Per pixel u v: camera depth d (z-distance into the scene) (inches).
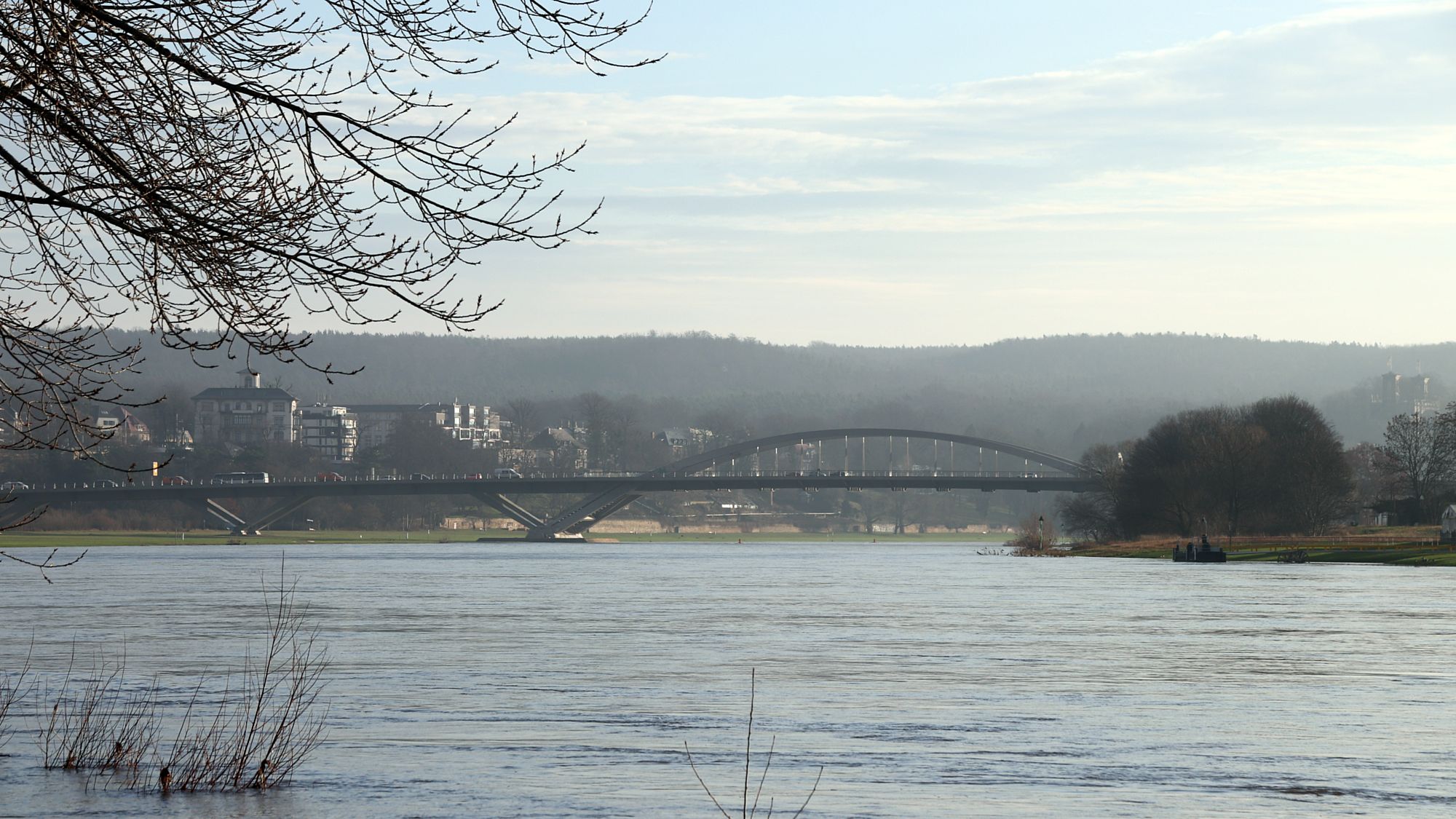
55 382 534.0
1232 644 2146.9
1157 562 6087.6
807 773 1056.2
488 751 1134.4
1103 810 928.9
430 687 1582.2
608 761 1096.8
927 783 1016.9
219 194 529.0
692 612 2940.5
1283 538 6702.8
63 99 522.0
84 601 3248.0
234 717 1309.1
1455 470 7509.8
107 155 517.3
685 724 1304.1
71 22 522.9
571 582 4404.5
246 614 2800.2
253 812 868.0
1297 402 6904.5
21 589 3806.6
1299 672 1752.0
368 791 956.0
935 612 2915.8
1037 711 1398.9
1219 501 6604.3
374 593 3659.0
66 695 1462.8
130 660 1861.5
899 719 1339.8
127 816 840.9
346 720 1316.4
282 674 1704.0
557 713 1374.3
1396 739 1227.9
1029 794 983.0
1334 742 1211.2
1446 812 932.0
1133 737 1235.9
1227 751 1160.8
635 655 1961.1
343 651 2025.1
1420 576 4458.7
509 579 4557.1
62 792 907.4
